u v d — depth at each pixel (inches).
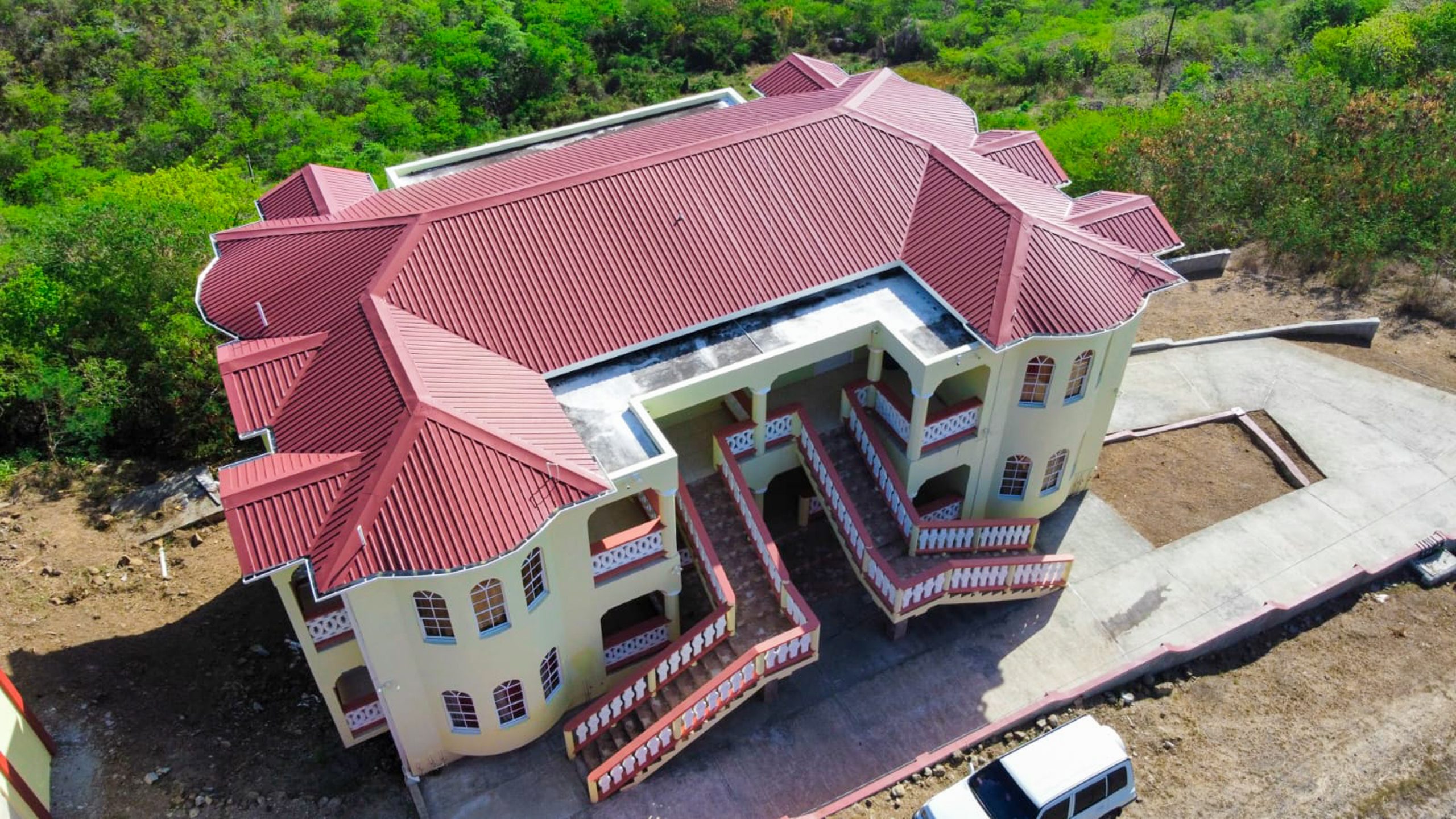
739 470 992.9
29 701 979.9
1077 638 1059.3
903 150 1114.1
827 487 1027.9
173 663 1040.2
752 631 954.1
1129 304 987.3
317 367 907.4
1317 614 1074.7
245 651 1059.9
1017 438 1076.5
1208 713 986.1
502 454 814.5
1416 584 1105.4
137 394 1321.4
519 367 924.6
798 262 1021.2
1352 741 957.2
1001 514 1155.9
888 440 1050.1
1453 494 1197.7
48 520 1193.4
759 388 964.0
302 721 999.0
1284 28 2625.5
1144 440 1289.4
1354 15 2475.4
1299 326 1444.4
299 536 783.1
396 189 1146.0
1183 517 1186.0
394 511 780.0
